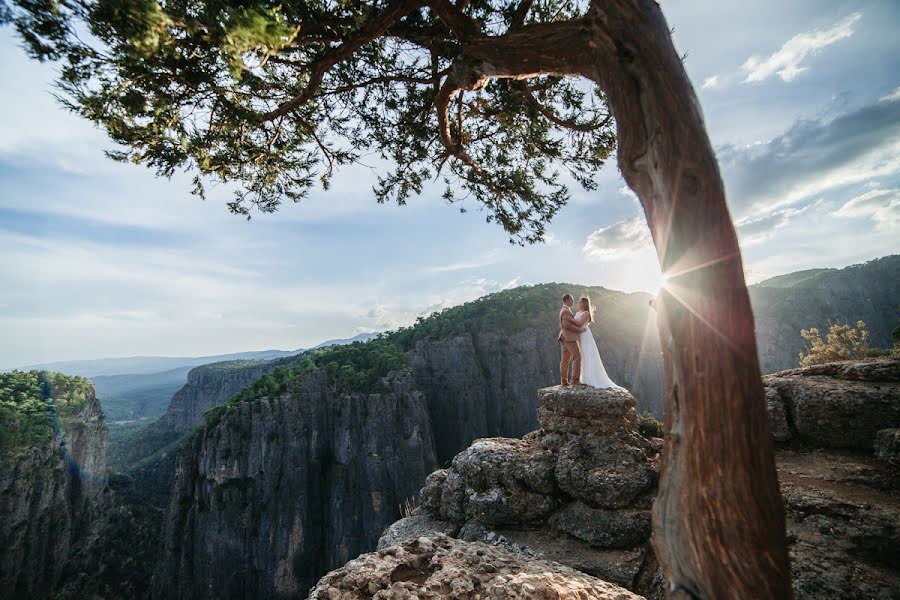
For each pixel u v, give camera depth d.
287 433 101.56
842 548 4.83
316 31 4.43
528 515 7.93
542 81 6.70
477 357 132.88
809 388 7.21
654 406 134.12
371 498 99.69
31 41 3.47
